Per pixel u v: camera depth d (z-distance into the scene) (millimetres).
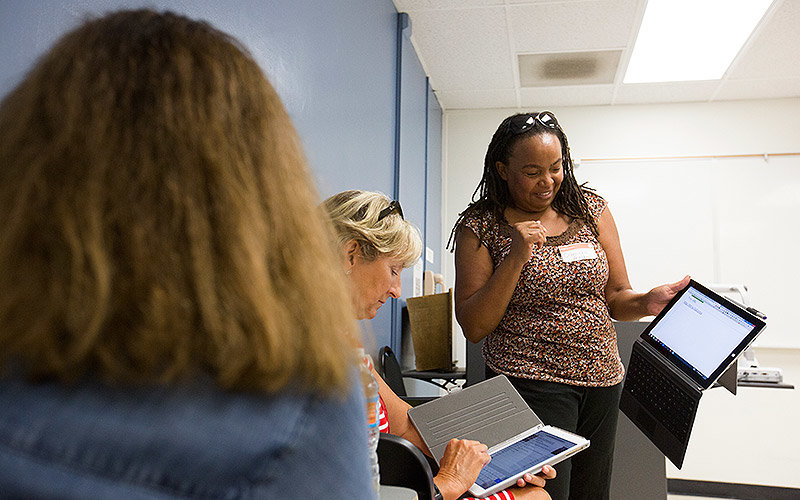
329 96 2047
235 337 340
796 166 4078
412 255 1277
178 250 348
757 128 4172
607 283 1825
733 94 4113
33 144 362
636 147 4312
